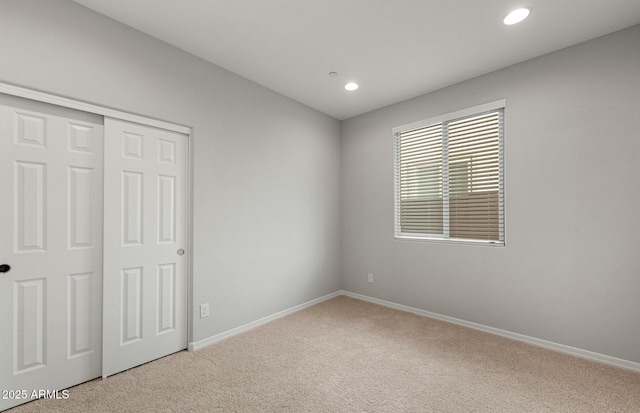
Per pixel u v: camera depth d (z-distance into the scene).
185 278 2.48
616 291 2.17
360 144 3.96
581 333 2.31
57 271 1.84
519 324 2.63
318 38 2.26
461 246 3.00
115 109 2.05
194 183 2.48
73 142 1.91
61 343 1.86
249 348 2.49
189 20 2.04
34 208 1.76
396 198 3.63
